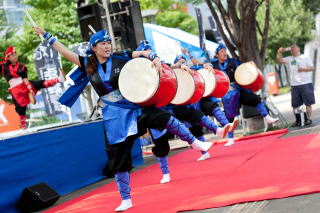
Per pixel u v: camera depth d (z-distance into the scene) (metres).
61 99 5.51
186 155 9.99
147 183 7.04
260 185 5.08
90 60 5.18
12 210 6.60
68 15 21.73
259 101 9.59
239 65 9.59
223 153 8.84
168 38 15.29
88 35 10.97
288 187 4.71
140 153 10.45
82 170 8.43
